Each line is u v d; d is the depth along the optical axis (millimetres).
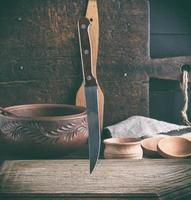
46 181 1125
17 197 1038
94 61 1568
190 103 1695
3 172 1177
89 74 1109
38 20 1533
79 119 1233
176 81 1687
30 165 1226
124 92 1600
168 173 1180
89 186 1097
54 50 1551
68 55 1559
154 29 1669
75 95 1568
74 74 1565
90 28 1554
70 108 1362
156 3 1661
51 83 1562
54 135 1207
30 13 1527
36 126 1199
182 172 1187
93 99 1110
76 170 1196
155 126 1514
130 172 1184
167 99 1694
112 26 1569
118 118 1605
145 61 1603
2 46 1528
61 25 1544
